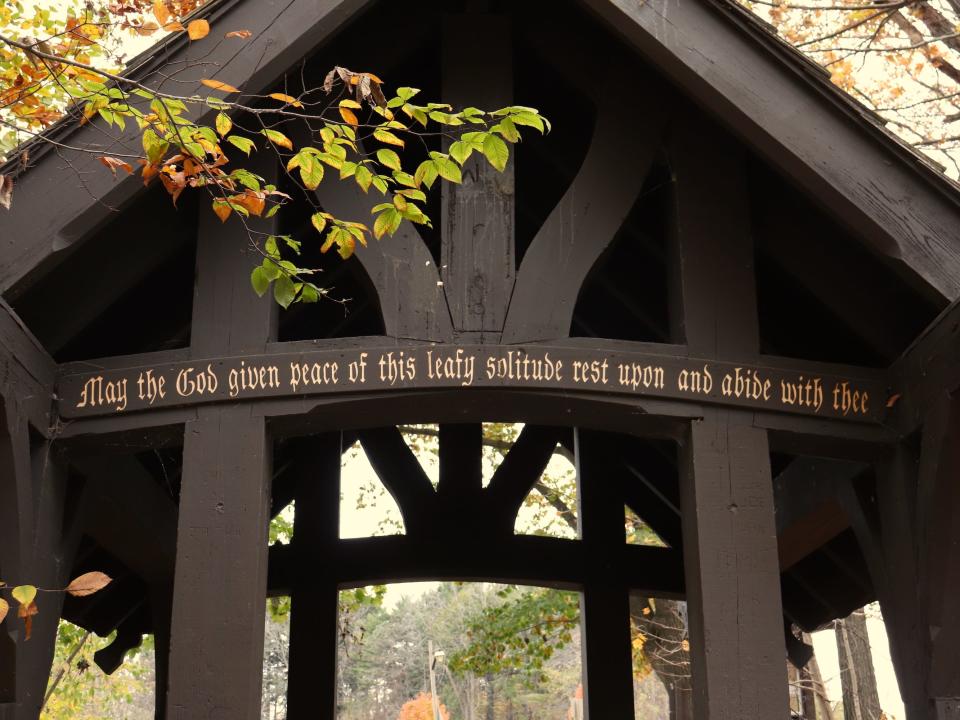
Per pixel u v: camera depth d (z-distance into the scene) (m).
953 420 5.23
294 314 7.68
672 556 8.95
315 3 5.36
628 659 8.59
